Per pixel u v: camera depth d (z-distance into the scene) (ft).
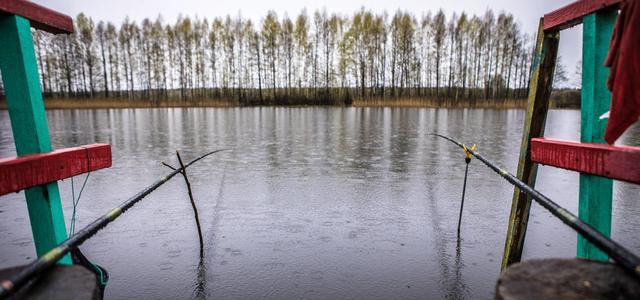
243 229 13.00
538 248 11.37
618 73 4.85
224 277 9.70
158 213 14.75
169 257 10.84
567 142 6.60
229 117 70.90
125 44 146.72
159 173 22.08
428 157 27.04
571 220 4.63
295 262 10.50
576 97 132.36
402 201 16.22
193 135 41.14
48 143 6.59
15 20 5.93
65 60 140.15
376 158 26.66
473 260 10.59
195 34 142.61
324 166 23.89
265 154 28.50
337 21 140.05
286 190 18.04
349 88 151.43
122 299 8.71
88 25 138.82
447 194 17.28
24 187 5.82
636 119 4.74
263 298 8.71
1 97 114.52
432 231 12.76
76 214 14.99
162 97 144.46
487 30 136.77
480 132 43.52
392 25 139.95
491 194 17.26
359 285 9.25
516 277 3.86
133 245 11.71
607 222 6.35
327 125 52.80
